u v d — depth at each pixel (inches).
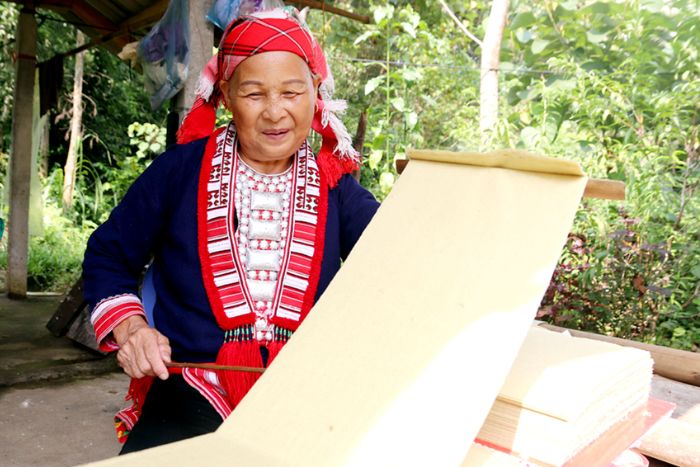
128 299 58.0
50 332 213.0
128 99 509.0
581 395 39.1
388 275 46.1
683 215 200.2
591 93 249.9
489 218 45.5
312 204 62.0
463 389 38.2
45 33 456.1
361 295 45.8
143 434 58.8
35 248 332.2
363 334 43.6
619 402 44.3
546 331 51.5
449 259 44.9
